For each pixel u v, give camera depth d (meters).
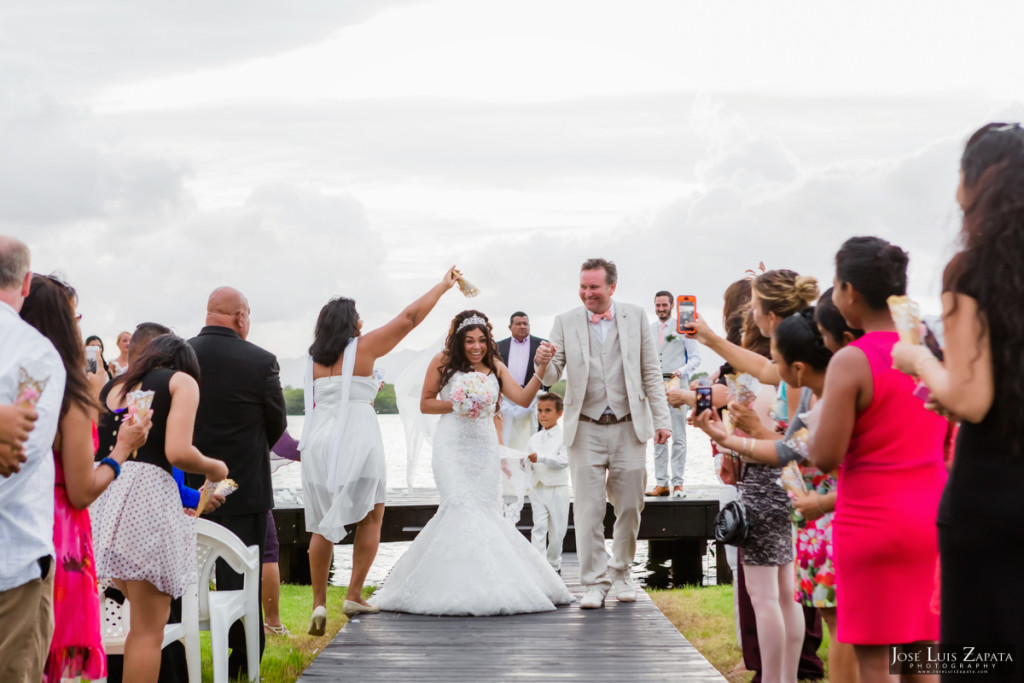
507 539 5.99
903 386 2.74
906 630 2.71
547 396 7.57
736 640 5.91
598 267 5.82
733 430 3.75
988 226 2.19
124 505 3.55
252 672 4.54
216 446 4.68
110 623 4.07
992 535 2.15
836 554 2.85
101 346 9.06
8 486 2.52
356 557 5.80
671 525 9.20
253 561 4.52
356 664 4.73
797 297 3.80
